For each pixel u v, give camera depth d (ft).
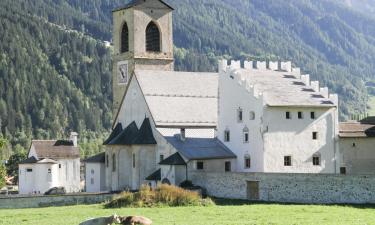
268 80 632.79
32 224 386.93
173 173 610.24
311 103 612.70
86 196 565.53
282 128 606.14
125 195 501.56
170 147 634.43
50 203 560.61
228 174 564.71
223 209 451.53
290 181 519.19
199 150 625.41
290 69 653.30
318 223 364.79
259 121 603.26
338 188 492.54
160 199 493.77
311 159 614.34
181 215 416.87
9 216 443.73
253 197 544.62
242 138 622.54
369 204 474.49
